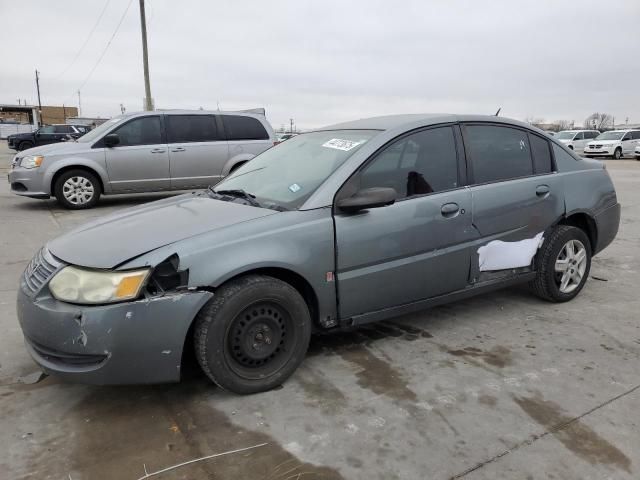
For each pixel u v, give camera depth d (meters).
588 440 2.59
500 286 4.06
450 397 2.99
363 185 3.32
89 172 9.34
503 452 2.50
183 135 9.84
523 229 4.05
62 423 2.75
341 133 3.85
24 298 2.86
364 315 3.37
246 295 2.86
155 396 3.01
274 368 3.05
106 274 2.65
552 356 3.51
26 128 41.91
